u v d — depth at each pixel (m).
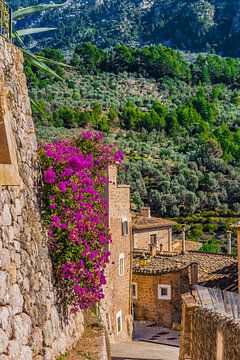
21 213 7.63
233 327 9.77
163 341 26.89
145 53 126.31
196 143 77.44
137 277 31.22
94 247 9.66
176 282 30.14
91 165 9.60
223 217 58.19
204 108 96.19
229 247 35.28
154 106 91.94
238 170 67.19
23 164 8.19
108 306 22.30
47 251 8.74
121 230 25.06
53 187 9.02
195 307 13.71
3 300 6.42
